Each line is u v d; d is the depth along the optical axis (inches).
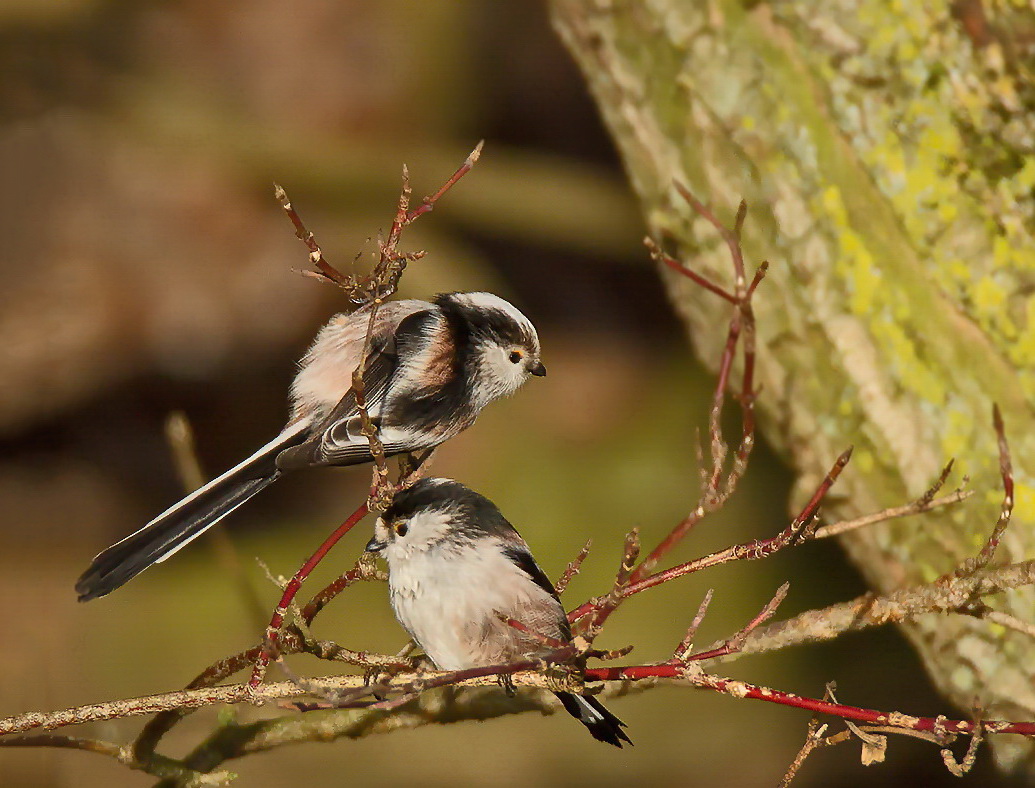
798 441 245.4
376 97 646.5
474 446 647.8
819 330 237.9
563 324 695.7
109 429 608.1
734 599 526.0
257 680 180.2
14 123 600.4
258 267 603.5
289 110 636.7
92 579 231.5
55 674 532.4
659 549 171.0
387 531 223.8
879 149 232.5
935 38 225.3
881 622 193.2
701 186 246.5
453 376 260.5
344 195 625.6
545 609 221.0
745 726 482.3
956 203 228.4
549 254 689.6
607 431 651.5
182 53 629.3
